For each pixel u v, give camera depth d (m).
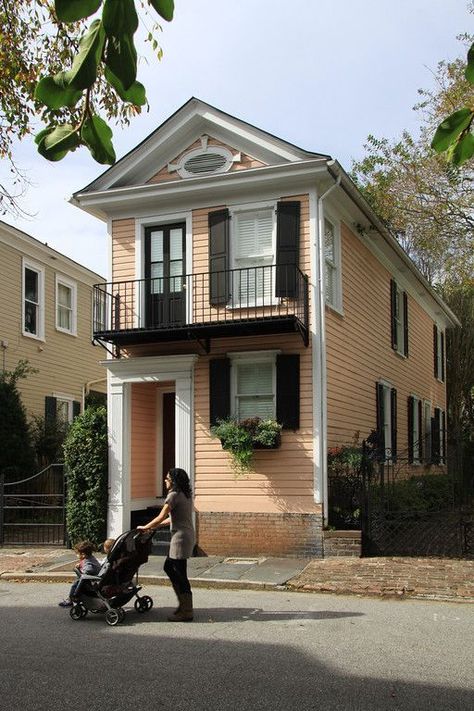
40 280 21.28
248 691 5.59
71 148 2.06
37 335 21.00
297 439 12.52
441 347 27.45
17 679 5.97
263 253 13.25
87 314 24.02
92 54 1.76
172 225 14.16
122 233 14.34
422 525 12.02
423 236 18.97
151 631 7.64
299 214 12.92
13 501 15.57
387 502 12.88
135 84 1.99
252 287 13.24
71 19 1.71
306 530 12.20
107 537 13.41
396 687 5.65
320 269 12.84
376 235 16.30
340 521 12.31
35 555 13.05
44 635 7.53
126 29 1.73
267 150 13.23
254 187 13.28
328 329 13.45
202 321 13.40
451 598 9.18
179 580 8.13
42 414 20.89
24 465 16.61
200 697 5.47
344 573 10.72
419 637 7.21
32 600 9.65
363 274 16.41
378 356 17.45
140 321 13.96
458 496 16.55
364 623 7.87
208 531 12.82
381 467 12.46
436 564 11.17
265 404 13.03
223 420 12.93
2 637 7.46
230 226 13.38
